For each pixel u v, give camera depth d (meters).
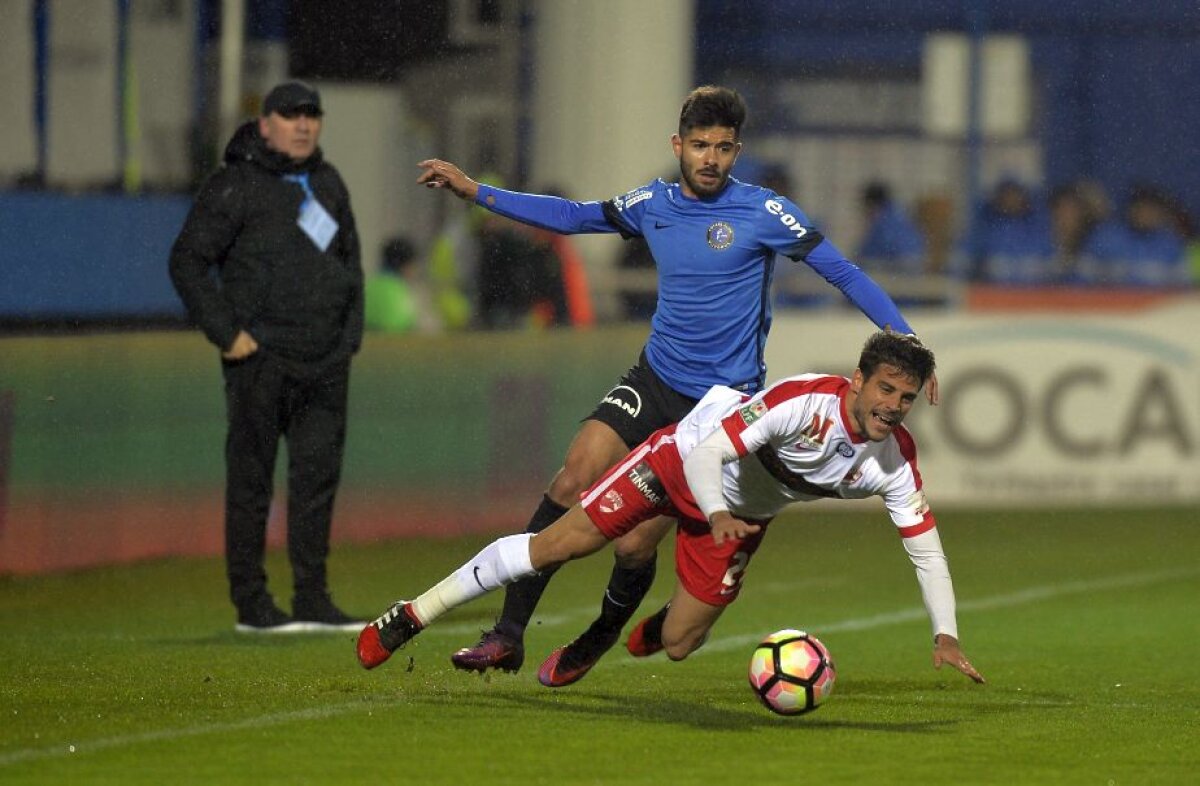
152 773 18.55
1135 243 57.22
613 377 47.88
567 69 55.84
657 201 24.80
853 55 61.53
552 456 46.59
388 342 43.00
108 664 26.70
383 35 49.34
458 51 52.69
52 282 39.06
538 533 22.69
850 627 32.56
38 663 26.81
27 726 21.00
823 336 50.91
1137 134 66.12
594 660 23.84
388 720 21.58
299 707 22.41
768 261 24.77
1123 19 65.12
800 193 61.50
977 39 57.69
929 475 51.06
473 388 44.62
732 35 61.75
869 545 45.19
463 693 23.88
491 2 53.72
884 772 19.03
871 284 24.30
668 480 21.58
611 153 56.59
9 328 38.53
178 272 29.75
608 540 21.97
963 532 47.03
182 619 32.28
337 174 30.58
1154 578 39.50
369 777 18.44
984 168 63.38
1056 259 56.88
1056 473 51.81
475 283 49.50
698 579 22.06
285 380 30.12
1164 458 52.53
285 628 30.67
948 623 20.73
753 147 61.50
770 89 61.78
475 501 44.81
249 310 29.94
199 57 44.25
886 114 61.66
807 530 48.09
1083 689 25.70
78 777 18.34
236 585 30.56
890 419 20.11
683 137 24.25
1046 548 44.31
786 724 21.81
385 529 43.09
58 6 41.44
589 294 52.91
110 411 38.09
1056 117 64.81
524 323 49.69
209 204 29.72
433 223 50.72
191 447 39.78
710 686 25.20
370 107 49.31
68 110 41.66
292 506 30.67
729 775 18.72
